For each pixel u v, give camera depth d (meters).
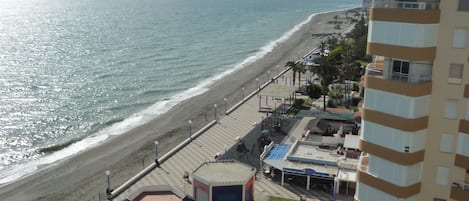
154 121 94.56
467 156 37.12
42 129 89.56
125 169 70.31
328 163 62.59
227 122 89.56
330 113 84.94
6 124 91.25
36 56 161.12
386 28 37.12
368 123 40.00
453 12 35.56
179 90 120.75
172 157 72.44
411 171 38.78
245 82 127.50
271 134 81.00
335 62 102.69
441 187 39.00
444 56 36.53
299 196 59.09
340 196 58.62
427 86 37.12
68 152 79.19
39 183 67.31
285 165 62.31
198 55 169.88
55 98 109.56
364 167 42.16
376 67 40.72
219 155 72.06
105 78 130.12
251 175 55.28
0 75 130.50
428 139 38.53
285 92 98.94
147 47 183.25
